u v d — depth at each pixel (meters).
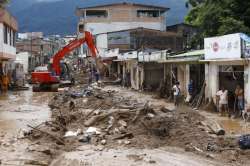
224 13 37.16
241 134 18.41
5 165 14.27
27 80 66.06
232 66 26.58
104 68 60.50
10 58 53.47
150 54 42.22
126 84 52.06
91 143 18.02
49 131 19.23
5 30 50.22
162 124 19.00
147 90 43.66
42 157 15.66
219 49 27.20
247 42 24.02
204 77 30.47
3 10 47.09
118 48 63.19
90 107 27.80
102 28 78.62
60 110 28.14
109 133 19.17
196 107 28.86
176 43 56.62
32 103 35.12
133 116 20.59
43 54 103.94
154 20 79.12
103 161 14.97
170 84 36.94
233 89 26.86
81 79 62.03
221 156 15.25
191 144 16.86
